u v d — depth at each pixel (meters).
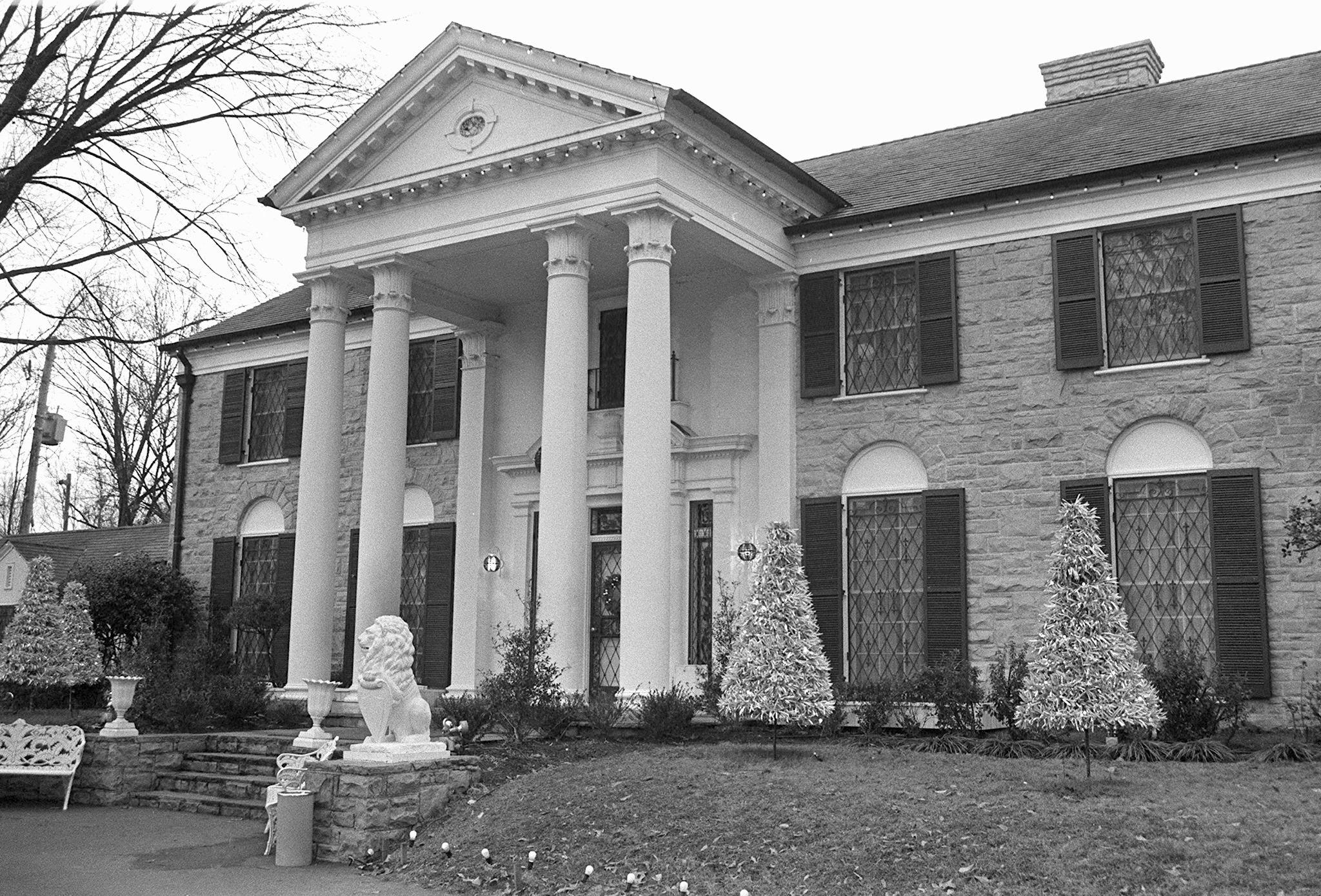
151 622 25.19
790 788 11.91
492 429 22.95
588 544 21.38
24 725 16.56
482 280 21.58
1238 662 16.20
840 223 19.61
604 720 16.28
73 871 11.84
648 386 17.14
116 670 22.62
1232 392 16.81
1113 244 18.03
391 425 19.62
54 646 21.58
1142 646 17.03
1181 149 17.84
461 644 22.14
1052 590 11.95
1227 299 16.92
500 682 16.42
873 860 9.95
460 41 18.92
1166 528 17.14
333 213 20.42
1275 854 9.09
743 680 14.03
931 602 18.42
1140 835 9.72
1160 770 12.51
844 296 20.02
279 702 19.94
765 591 14.25
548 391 17.77
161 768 16.89
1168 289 17.55
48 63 12.40
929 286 19.17
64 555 32.84
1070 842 9.74
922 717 17.55
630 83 17.27
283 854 12.21
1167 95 21.69
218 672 21.88
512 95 18.83
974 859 9.69
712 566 20.28
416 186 19.38
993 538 18.22
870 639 18.98
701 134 17.81
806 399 19.91
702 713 18.00
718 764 13.40
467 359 23.27
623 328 21.81
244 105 13.85
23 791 16.75
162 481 45.88
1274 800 10.64
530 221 18.41
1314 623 15.89
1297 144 16.47
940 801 11.13
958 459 18.62
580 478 17.66
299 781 12.82
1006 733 16.05
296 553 20.52
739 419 20.50
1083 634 11.66
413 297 21.70
